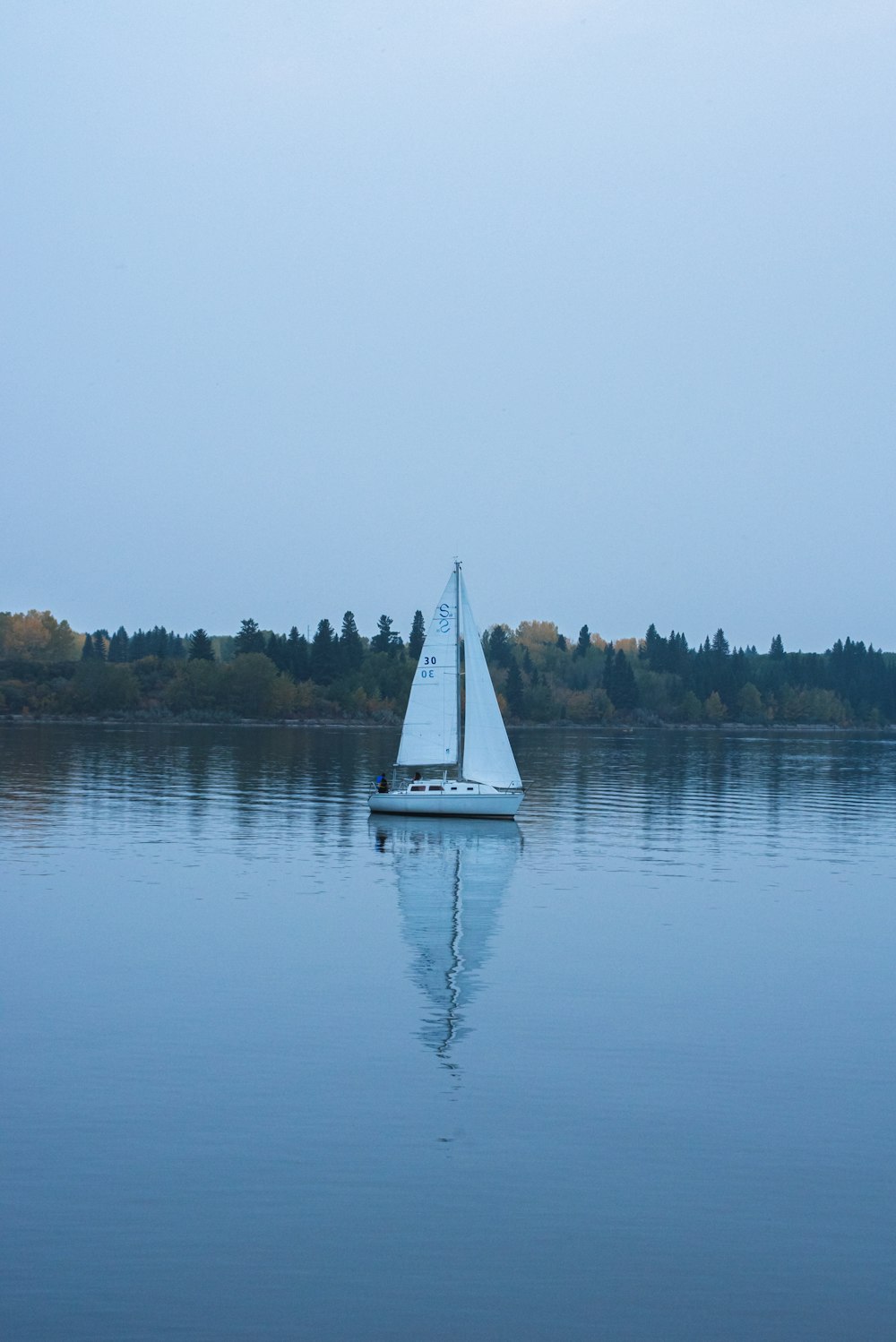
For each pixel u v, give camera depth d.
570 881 51.22
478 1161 21.58
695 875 53.19
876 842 65.50
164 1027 28.81
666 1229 19.33
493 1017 30.20
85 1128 22.66
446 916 42.97
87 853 55.56
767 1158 21.92
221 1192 20.19
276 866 53.22
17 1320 16.58
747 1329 16.73
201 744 147.88
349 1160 21.48
